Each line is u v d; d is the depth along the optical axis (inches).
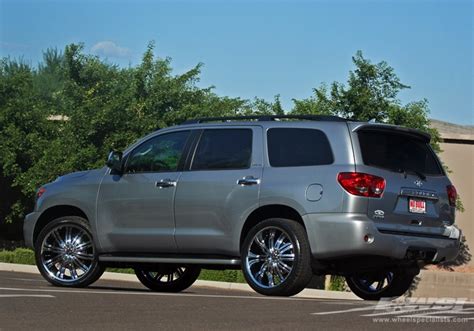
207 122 494.0
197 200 470.6
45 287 493.7
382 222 436.5
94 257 505.4
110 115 1075.9
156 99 1139.9
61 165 1059.9
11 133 1138.0
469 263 1220.5
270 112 1144.2
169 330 301.9
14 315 332.2
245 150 467.8
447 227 471.2
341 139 443.2
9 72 1466.5
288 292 443.8
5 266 919.0
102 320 323.0
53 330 297.4
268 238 451.5
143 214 487.8
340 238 428.8
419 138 472.7
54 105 1234.6
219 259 468.1
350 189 430.3
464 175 1226.0
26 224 525.0
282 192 445.7
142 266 529.0
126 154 503.8
